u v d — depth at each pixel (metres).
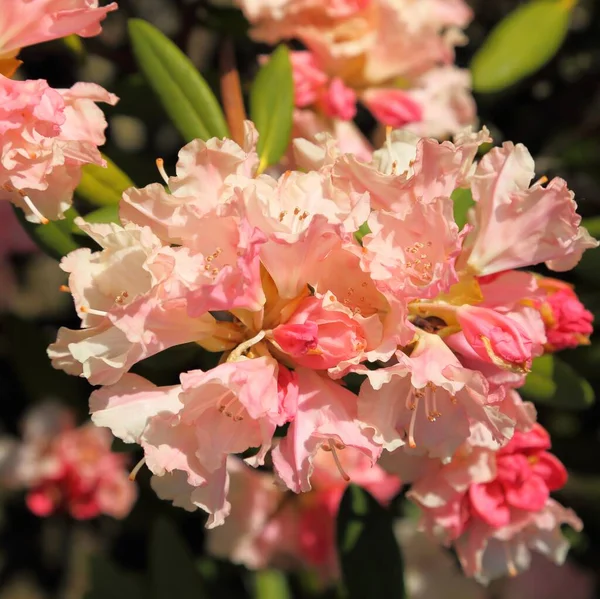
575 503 0.77
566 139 0.82
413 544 0.80
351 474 0.75
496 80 0.76
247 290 0.57
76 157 0.61
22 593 0.95
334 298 0.57
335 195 0.58
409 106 0.72
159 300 0.57
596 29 0.84
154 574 0.78
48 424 0.83
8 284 0.90
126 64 0.80
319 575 0.79
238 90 0.68
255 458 0.57
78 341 0.58
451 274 0.57
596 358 0.72
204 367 0.64
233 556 0.79
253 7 0.71
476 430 0.61
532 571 0.81
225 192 0.58
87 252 0.58
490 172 0.60
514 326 0.58
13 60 0.61
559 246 0.60
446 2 0.74
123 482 0.82
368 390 0.58
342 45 0.71
